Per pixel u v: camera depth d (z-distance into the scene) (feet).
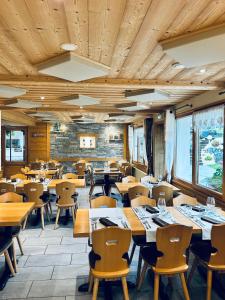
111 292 8.68
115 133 36.09
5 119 24.06
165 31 6.41
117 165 29.17
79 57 8.04
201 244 9.16
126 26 6.14
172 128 18.94
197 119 15.16
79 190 28.25
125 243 7.27
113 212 9.85
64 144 35.37
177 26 6.16
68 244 12.69
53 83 10.80
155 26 6.15
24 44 7.28
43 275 9.74
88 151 35.73
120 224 8.36
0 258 11.17
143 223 8.48
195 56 7.43
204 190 14.39
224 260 7.84
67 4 5.18
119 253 7.30
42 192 15.05
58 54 8.07
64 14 5.59
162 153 22.93
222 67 9.50
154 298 7.64
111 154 36.04
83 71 8.86
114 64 9.02
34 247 12.32
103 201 10.94
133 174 30.14
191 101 16.08
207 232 8.04
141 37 6.77
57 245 12.57
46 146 34.76
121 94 14.78
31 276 9.66
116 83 10.92
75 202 16.22
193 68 9.59
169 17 5.74
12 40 7.00
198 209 10.13
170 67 9.41
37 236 13.78
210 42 6.47
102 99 16.35
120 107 18.66
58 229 14.89
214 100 13.20
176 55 7.37
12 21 5.91
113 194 25.75
